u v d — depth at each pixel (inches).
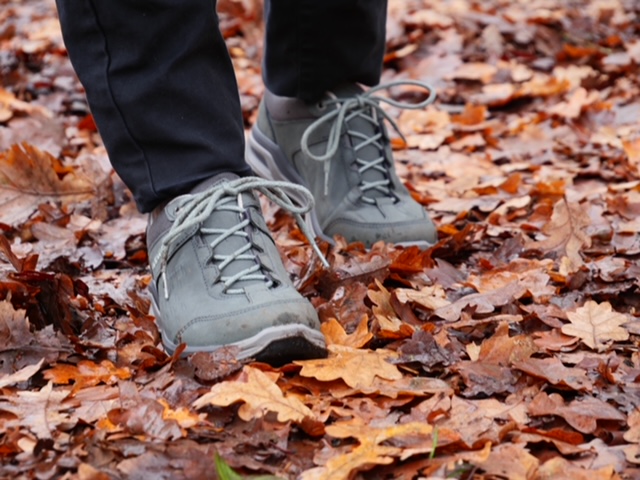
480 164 128.0
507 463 54.0
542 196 112.7
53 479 52.5
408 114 148.4
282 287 69.5
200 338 66.9
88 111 150.1
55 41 176.6
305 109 94.3
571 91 158.1
